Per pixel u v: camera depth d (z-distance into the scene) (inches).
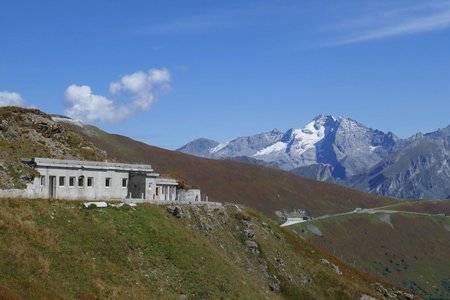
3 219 2581.2
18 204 2795.3
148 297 2620.6
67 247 2640.3
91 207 3115.2
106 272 2625.5
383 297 5187.0
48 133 4790.8
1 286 2123.5
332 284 4847.4
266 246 4522.6
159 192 4618.6
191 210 3966.5
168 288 2829.7
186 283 2970.0
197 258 3257.9
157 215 3479.3
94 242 2800.2
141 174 4094.5
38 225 2694.4
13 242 2452.0
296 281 4461.1
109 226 2994.6
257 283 3853.3
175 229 3417.8
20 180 3321.9
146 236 3147.1
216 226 4114.2
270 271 4249.5
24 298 2111.2
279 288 4183.1
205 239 3713.1
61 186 3570.4
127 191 4079.7
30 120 4756.4
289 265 4611.2
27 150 4264.3
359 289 5012.3
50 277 2363.4
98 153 5103.3
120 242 2920.8
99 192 3806.6
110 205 3260.3
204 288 3016.7
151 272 2869.1
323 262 5310.0
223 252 3836.1
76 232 2805.1
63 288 2340.1
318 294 4598.9
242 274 3614.7
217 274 3248.0
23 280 2239.2
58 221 2815.0
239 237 4340.6
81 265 2564.0
